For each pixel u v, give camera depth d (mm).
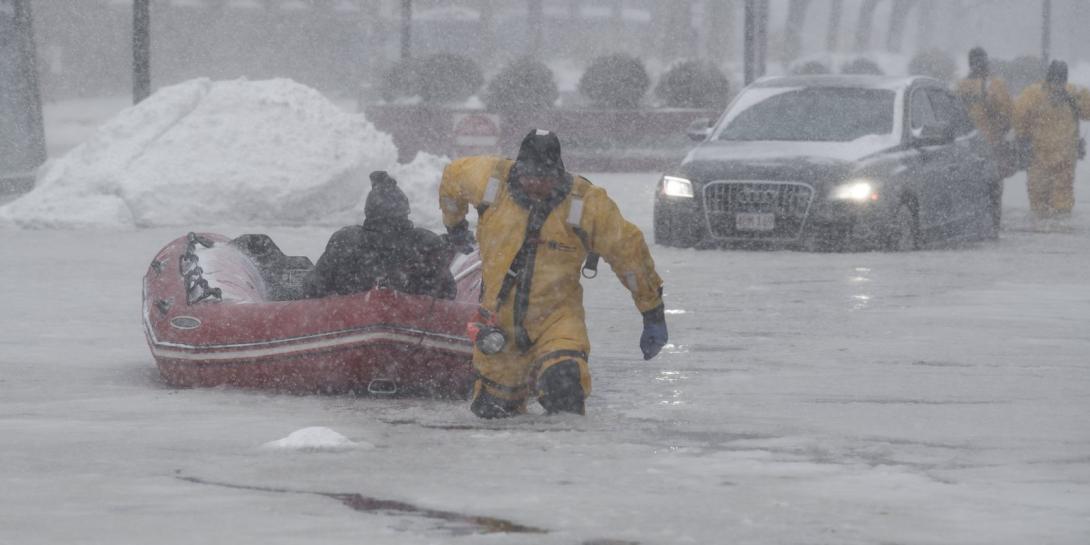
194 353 30203
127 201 71812
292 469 21828
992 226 69750
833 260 59031
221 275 32719
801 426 25969
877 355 35531
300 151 74500
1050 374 32531
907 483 20953
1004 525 18469
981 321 41844
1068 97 81125
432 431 25219
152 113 75875
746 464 22328
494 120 103188
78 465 22172
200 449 23516
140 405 28375
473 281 32688
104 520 18547
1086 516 18984
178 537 17688
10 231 69062
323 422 26297
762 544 17484
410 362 29000
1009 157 81562
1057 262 58750
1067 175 81562
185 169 73125
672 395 29703
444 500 19672
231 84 77875
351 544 17406
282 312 29688
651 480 21078
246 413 27438
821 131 65625
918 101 68188
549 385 25359
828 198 61250
